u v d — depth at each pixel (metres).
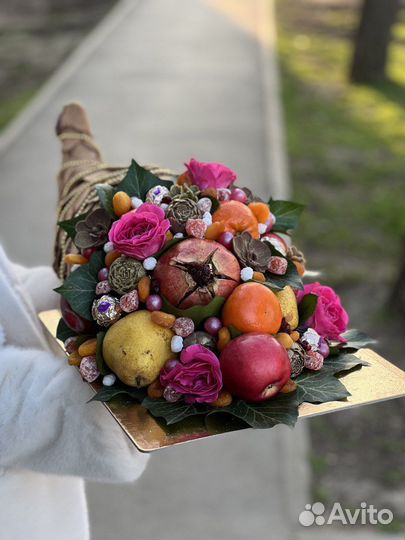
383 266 2.77
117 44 6.14
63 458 0.72
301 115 4.62
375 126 4.52
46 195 3.24
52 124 4.17
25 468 0.75
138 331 0.64
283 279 0.69
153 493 1.64
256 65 5.58
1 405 0.73
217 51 5.93
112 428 0.71
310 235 2.99
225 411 0.63
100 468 0.71
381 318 2.44
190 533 1.52
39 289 0.91
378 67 5.36
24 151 3.77
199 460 1.73
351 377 0.71
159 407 0.63
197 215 0.69
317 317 0.72
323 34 7.02
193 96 4.70
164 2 8.06
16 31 6.98
